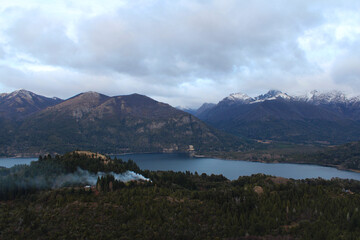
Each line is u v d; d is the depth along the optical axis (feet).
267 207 512.63
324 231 428.56
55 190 548.72
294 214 497.46
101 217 447.01
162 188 600.80
